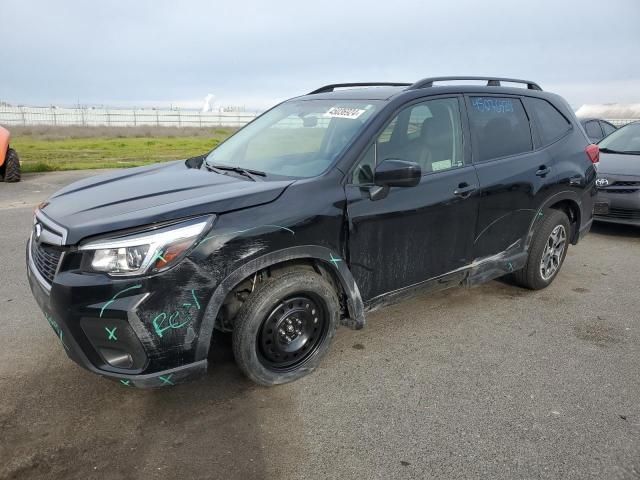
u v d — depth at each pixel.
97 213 2.74
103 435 2.71
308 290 3.06
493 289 4.86
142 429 2.77
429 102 3.74
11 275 5.09
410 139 3.57
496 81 4.43
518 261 4.39
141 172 3.81
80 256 2.55
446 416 2.90
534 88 4.82
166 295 2.55
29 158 18.02
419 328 4.01
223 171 3.58
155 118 54.66
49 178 12.38
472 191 3.81
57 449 2.60
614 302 4.58
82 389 3.13
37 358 3.49
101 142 29.08
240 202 2.80
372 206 3.25
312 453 2.59
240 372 3.33
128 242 2.50
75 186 3.48
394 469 2.48
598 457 2.57
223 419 2.86
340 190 3.14
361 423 2.83
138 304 2.50
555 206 4.85
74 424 2.80
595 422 2.85
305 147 3.57
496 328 4.02
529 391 3.15
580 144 4.91
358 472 2.46
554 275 4.86
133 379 2.59
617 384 3.24
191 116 55.81
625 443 2.67
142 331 2.53
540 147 4.52
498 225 4.11
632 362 3.52
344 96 3.95
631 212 6.54
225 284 2.70
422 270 3.66
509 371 3.39
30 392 3.09
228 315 3.01
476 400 3.05
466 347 3.71
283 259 2.89
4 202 9.16
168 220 2.59
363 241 3.25
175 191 3.03
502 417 2.89
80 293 2.50
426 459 2.55
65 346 2.69
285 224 2.87
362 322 3.36
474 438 2.71
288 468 2.49
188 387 3.16
